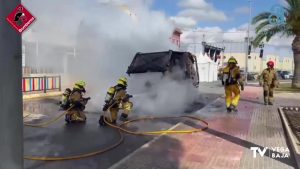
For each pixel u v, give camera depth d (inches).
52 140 320.8
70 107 411.5
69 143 310.2
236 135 330.6
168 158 251.3
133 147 296.7
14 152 156.3
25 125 390.3
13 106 154.8
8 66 152.5
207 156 257.9
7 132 154.4
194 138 315.9
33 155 269.7
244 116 450.6
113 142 314.3
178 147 282.5
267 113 481.7
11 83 153.7
